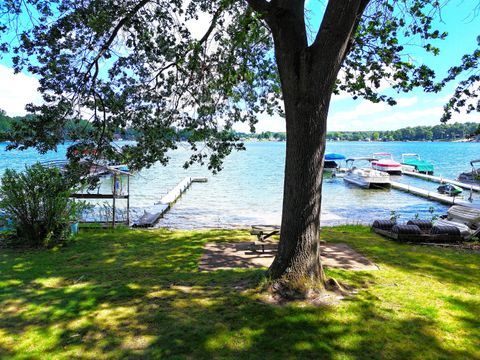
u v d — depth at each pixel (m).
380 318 4.47
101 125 8.04
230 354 3.68
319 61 4.67
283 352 3.72
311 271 5.17
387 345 3.87
